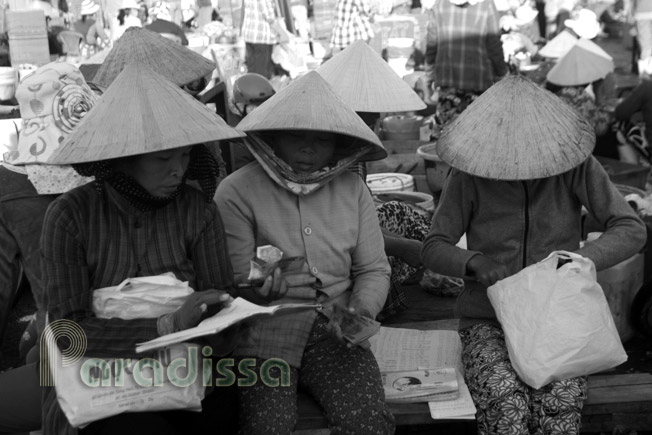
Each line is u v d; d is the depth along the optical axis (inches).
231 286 93.0
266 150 99.8
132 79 82.7
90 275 85.8
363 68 140.3
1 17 258.5
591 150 102.7
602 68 242.1
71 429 81.3
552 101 104.1
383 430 93.1
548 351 94.2
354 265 106.3
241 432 93.7
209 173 90.5
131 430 80.4
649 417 103.1
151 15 411.5
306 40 443.8
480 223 108.4
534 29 426.6
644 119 225.8
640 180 211.9
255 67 385.4
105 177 83.8
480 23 265.0
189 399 82.5
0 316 110.0
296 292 101.0
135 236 86.3
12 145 142.4
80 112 107.7
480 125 103.8
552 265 96.7
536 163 99.7
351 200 104.7
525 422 93.7
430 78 283.1
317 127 95.7
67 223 83.8
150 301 83.0
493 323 109.0
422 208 164.4
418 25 449.7
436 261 106.0
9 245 107.7
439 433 115.0
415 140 275.1
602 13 408.8
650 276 140.6
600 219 105.3
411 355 115.9
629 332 133.4
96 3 376.5
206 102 169.2
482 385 97.0
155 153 81.5
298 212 102.3
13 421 95.6
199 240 90.3
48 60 239.9
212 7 441.1
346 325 92.4
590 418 102.9
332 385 95.6
